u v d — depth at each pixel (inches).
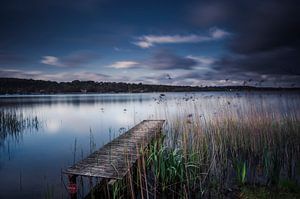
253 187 254.5
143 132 463.8
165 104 645.9
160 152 280.2
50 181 320.2
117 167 258.4
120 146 353.7
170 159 265.1
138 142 378.3
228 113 500.1
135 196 256.7
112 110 1568.7
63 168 382.6
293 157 338.3
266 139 398.3
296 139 382.0
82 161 281.4
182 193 251.0
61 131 776.3
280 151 350.0
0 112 1104.2
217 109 531.8
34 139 649.0
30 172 363.9
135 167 308.0
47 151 511.2
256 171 301.6
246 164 328.5
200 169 297.0
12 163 418.9
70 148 536.7
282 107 568.1
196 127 366.0
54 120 1075.3
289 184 247.3
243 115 493.7
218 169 300.5
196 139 334.0
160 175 273.0
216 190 254.7
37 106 1967.3
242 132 428.1
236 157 348.2
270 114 498.6
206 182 276.1
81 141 614.2
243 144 396.8
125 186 251.0
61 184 307.6
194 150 301.0
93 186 288.0
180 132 406.3
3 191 286.7
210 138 397.7
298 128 415.5
